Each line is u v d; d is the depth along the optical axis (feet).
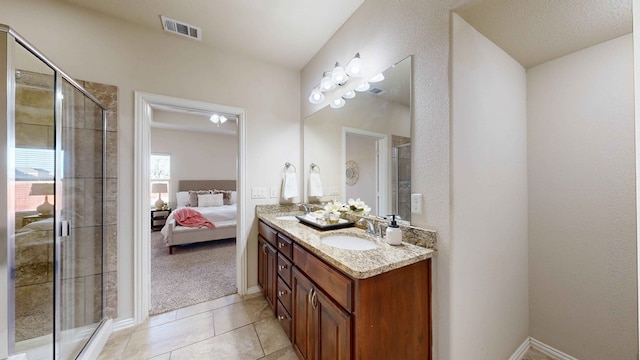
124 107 6.23
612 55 4.54
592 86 4.76
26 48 4.20
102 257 5.90
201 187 20.40
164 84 6.74
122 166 6.19
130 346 5.49
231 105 7.72
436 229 4.08
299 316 4.92
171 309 7.01
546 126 5.37
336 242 5.30
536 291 5.54
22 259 4.45
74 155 5.32
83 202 5.56
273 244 6.59
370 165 5.69
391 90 5.00
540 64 5.45
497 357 4.73
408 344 3.80
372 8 5.48
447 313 3.90
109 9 5.87
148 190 6.66
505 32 4.38
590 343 4.83
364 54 5.72
